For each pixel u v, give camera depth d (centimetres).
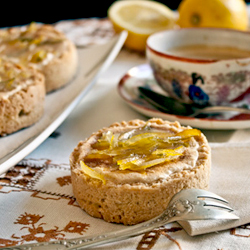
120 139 65
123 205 62
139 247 60
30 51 81
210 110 75
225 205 62
